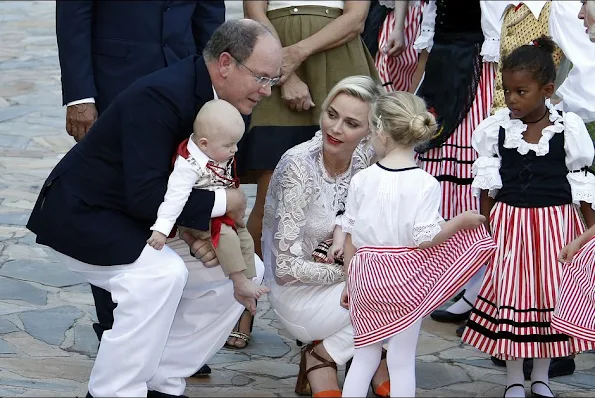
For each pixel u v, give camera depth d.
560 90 17.30
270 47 13.21
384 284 13.27
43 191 13.67
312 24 17.41
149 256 13.31
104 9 15.44
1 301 18.25
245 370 15.84
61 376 15.14
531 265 14.49
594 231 14.07
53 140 29.03
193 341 14.24
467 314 17.98
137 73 15.39
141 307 13.05
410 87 20.84
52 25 45.84
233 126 13.00
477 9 18.55
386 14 21.20
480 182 14.90
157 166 13.12
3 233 21.81
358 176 13.75
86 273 13.71
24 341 16.52
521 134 14.76
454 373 15.95
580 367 16.38
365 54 18.27
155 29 15.51
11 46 41.09
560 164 14.64
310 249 14.95
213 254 13.66
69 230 13.36
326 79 17.62
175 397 14.08
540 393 14.84
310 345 14.70
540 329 14.41
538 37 17.31
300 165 14.52
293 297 14.66
